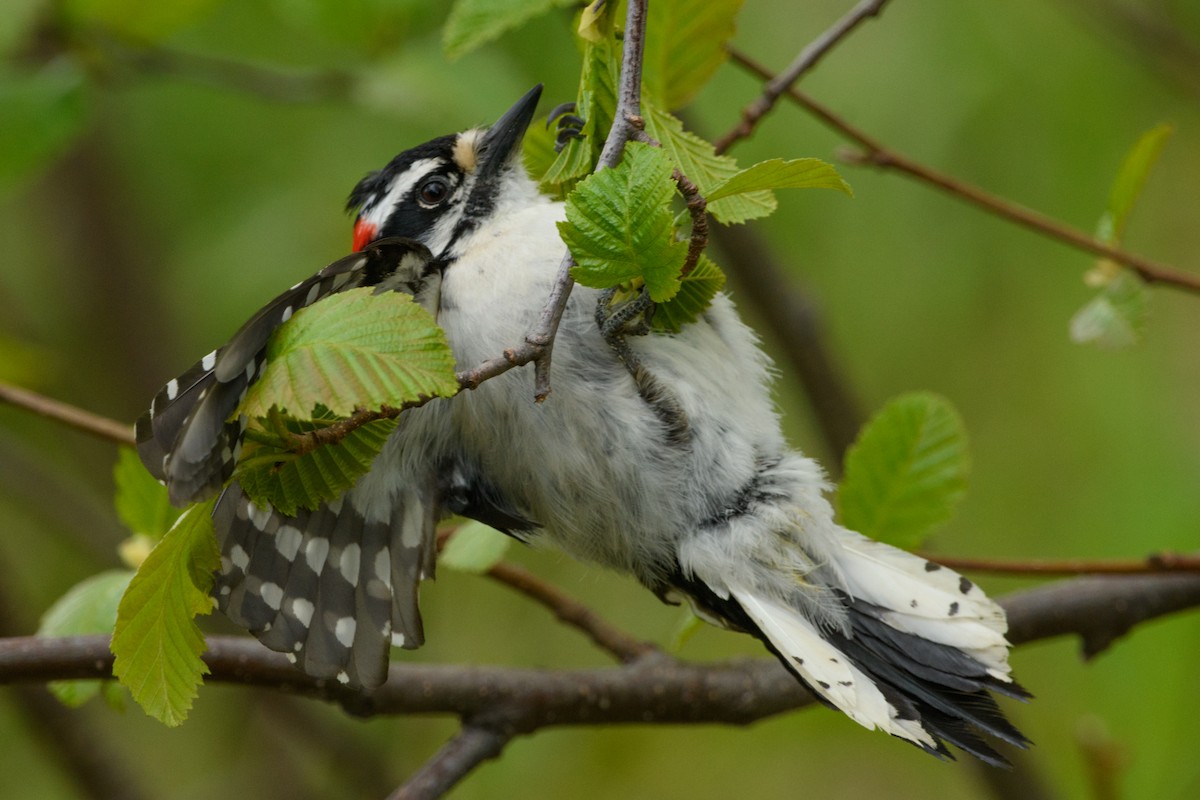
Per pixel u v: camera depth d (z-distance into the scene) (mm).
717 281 6074
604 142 5906
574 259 5145
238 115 12977
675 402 6914
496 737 7621
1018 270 12016
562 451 6949
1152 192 12305
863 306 12289
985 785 10922
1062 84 11492
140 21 10344
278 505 5406
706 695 7895
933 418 7570
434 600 13219
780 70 11172
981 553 12297
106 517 13852
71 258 15320
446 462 7117
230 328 12570
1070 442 12188
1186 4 12062
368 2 10305
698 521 7047
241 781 14164
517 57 11305
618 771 13375
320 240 12477
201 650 5480
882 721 6430
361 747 13242
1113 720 11547
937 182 8383
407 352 4895
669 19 7074
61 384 15031
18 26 10125
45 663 6781
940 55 11367
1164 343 12141
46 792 13984
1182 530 11312
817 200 11891
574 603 8109
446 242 7637
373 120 12539
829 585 6984
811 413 11344
